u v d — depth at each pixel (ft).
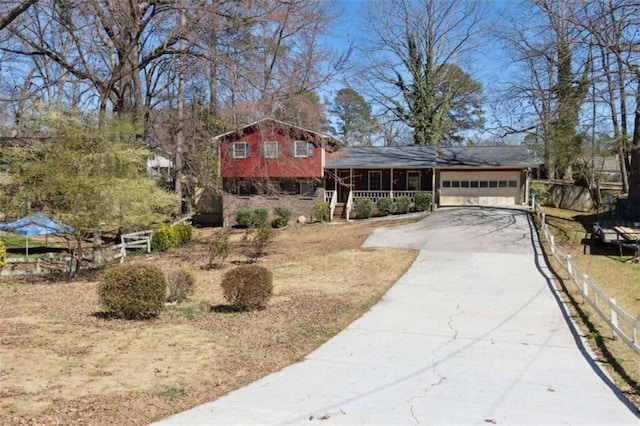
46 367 22.06
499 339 29.45
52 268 60.34
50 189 48.24
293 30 66.49
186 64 69.46
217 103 85.92
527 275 49.70
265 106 64.49
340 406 18.70
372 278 48.67
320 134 93.30
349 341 28.45
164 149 87.20
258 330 29.99
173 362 23.58
